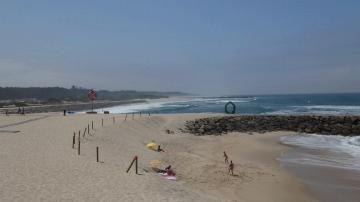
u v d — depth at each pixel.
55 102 135.62
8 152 23.23
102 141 31.09
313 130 52.53
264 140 44.78
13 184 16.48
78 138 27.91
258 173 26.42
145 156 28.64
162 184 19.62
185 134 47.31
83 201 15.10
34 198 14.91
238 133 50.75
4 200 14.37
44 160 21.55
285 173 27.05
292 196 21.55
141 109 112.50
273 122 57.09
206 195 19.33
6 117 53.25
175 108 115.06
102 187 17.28
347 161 31.48
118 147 29.98
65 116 56.16
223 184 23.02
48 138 29.69
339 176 26.28
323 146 40.19
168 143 38.31
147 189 17.91
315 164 30.31
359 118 56.38
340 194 22.12
